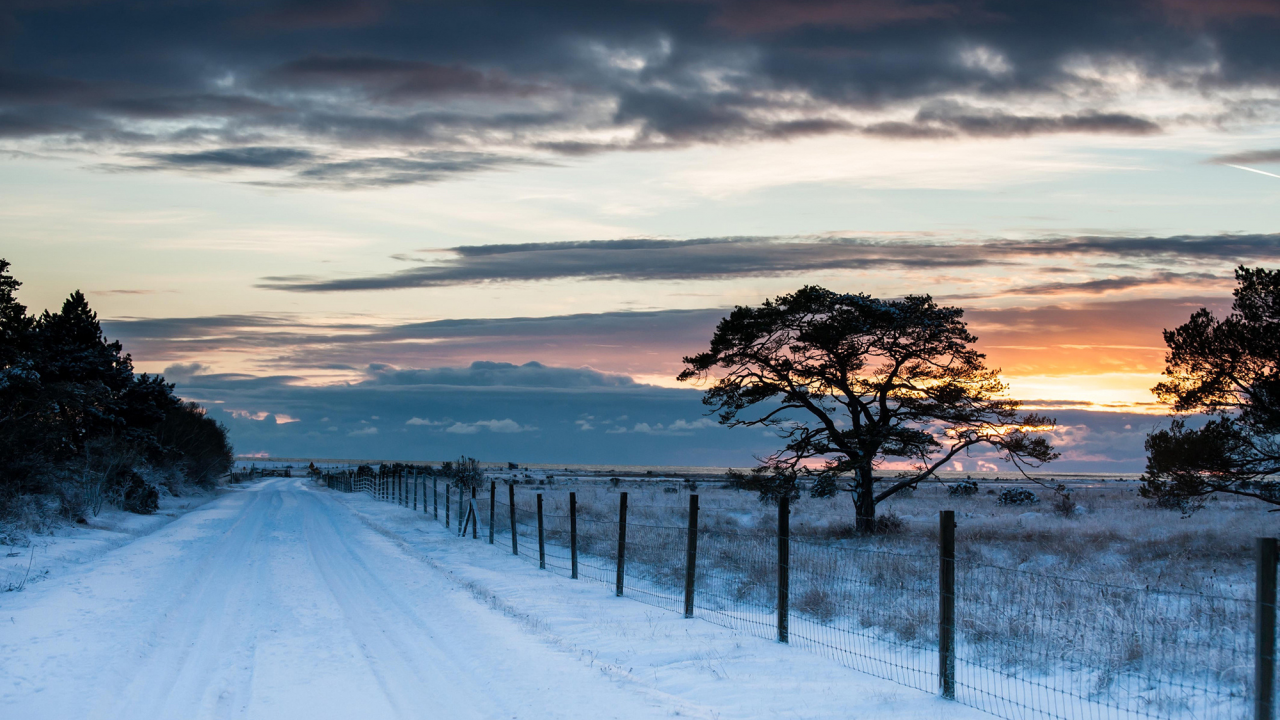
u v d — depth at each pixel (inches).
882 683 343.6
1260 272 775.7
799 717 298.5
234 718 294.2
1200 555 677.3
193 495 2493.8
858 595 525.7
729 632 450.9
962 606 457.7
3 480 1119.0
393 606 540.1
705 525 1170.0
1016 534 898.1
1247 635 371.9
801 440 1139.9
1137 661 345.1
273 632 451.2
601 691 325.4
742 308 1131.3
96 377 1891.0
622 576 583.8
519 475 5000.0
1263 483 809.5
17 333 1336.1
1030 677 346.9
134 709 303.7
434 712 301.7
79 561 792.3
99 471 1465.3
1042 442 1088.8
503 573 713.0
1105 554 729.0
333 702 314.3
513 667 364.2
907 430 1102.4
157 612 509.7
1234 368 791.7
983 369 1109.1
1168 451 818.2
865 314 1069.8
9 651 382.9
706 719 290.8
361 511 1743.4
